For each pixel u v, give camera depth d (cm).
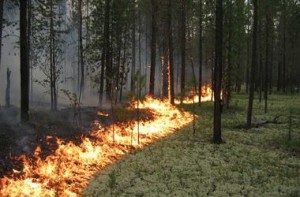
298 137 2328
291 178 1512
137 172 1526
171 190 1317
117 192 1270
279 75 6456
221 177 1491
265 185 1409
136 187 1335
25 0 1892
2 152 1426
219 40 2111
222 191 1323
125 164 1652
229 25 3178
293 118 3077
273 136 2366
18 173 1323
